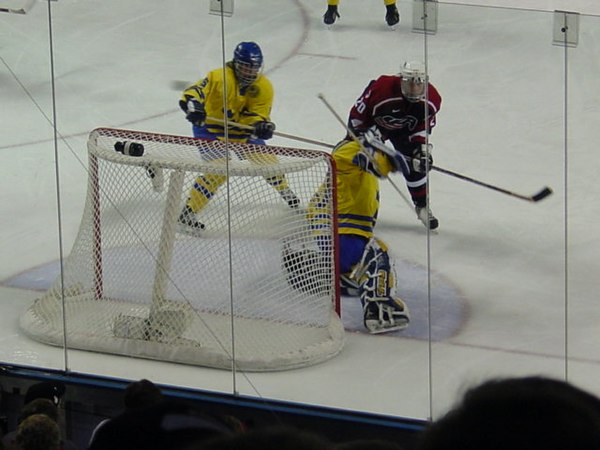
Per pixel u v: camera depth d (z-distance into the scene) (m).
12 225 15.91
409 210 14.57
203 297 13.64
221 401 12.57
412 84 13.77
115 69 17.62
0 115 17.72
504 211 15.13
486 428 2.91
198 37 17.31
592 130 15.70
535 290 13.96
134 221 13.91
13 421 13.13
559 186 15.41
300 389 12.68
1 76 17.86
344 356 13.20
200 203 13.61
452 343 13.18
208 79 14.33
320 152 13.64
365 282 13.74
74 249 14.27
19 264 15.22
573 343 13.05
